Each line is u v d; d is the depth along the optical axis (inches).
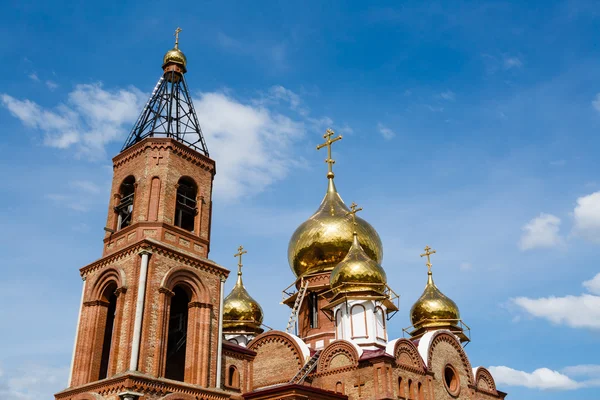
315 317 2192.4
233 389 1681.8
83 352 1443.2
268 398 1574.8
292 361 1910.7
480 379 2089.1
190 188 1657.2
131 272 1437.0
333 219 2278.5
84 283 1546.5
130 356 1330.0
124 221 1621.6
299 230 2330.2
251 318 2363.4
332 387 1750.7
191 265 1533.0
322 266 2235.5
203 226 1626.5
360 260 1998.0
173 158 1616.6
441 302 2244.1
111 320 1558.8
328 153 2544.3
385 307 2042.3
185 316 1608.0
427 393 1788.9
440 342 1961.1
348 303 1943.9
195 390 1408.7
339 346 1796.3
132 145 1651.1
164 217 1530.5
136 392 1294.3
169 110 1727.4
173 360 1601.9
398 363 1736.0
